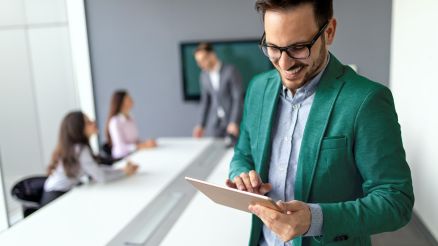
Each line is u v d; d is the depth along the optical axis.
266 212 0.89
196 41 4.57
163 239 1.63
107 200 2.12
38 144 4.17
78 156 2.39
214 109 4.07
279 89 1.10
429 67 2.39
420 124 2.60
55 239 1.67
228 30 4.48
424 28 2.49
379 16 4.08
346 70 1.00
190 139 3.67
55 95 4.42
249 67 4.52
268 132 1.11
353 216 0.87
